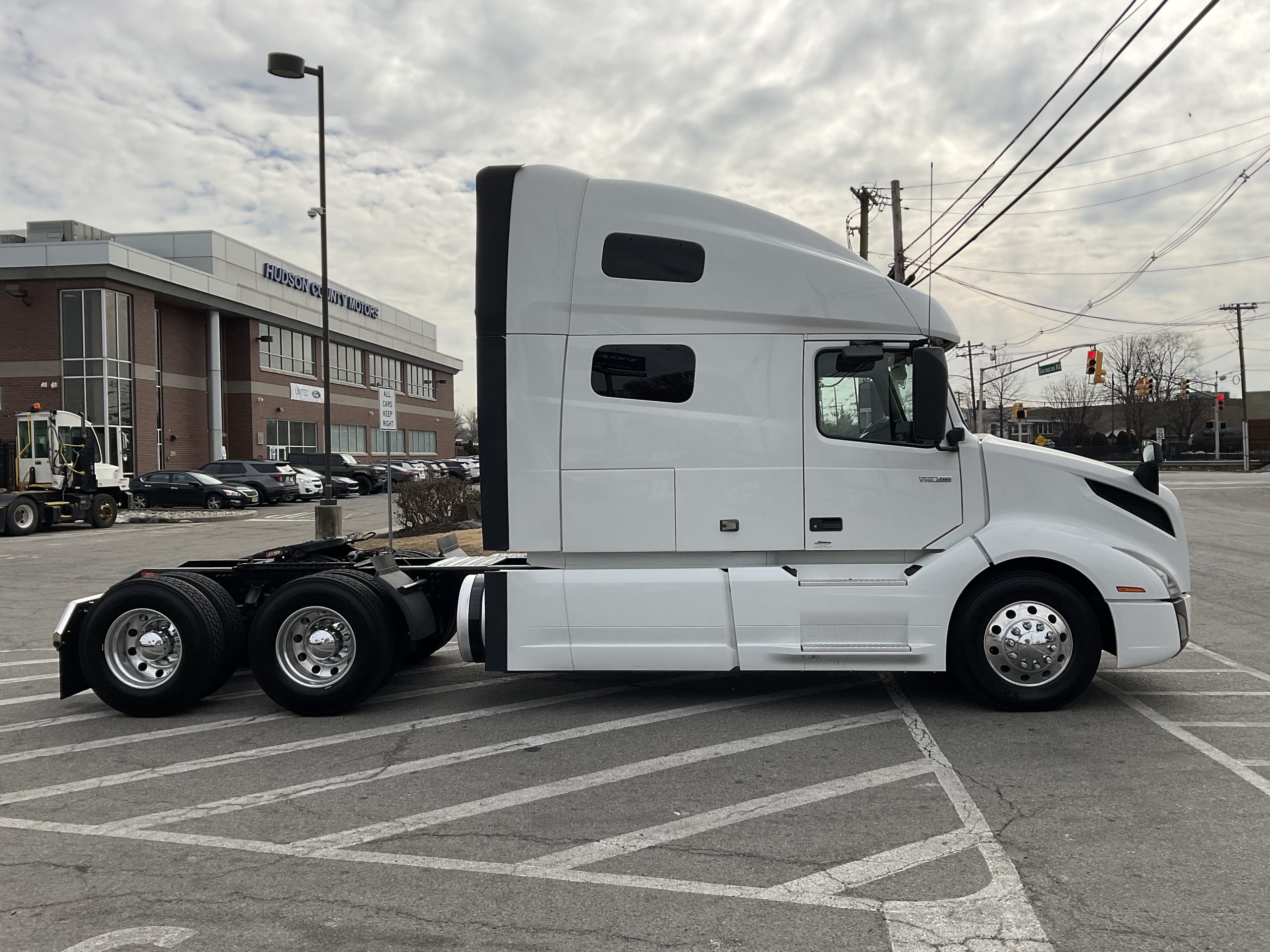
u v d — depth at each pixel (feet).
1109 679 21.61
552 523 18.94
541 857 12.31
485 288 18.93
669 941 10.00
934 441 18.37
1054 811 13.51
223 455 144.36
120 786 15.62
